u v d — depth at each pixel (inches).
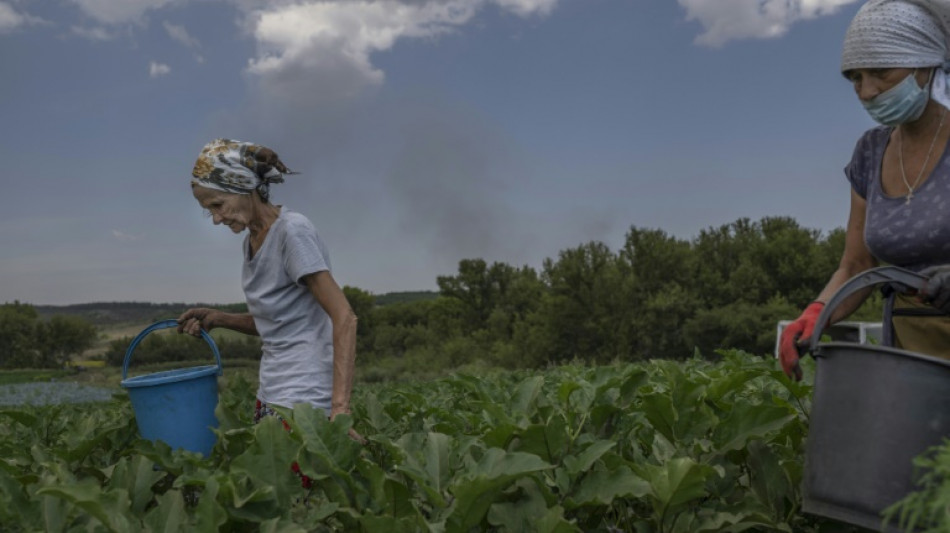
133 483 107.6
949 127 109.3
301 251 138.1
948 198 107.9
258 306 144.6
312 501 116.8
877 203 115.9
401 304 5036.9
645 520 106.7
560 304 2753.4
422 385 299.1
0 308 5669.3
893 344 115.3
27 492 110.2
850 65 108.0
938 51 104.5
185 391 143.8
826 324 108.0
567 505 102.3
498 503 100.3
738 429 117.0
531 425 110.3
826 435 97.4
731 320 2588.6
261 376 148.3
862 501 93.1
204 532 88.2
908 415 90.4
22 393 1011.3
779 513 116.2
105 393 1039.6
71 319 5634.8
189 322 155.8
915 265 113.3
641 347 2731.3
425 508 108.4
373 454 133.2
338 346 137.4
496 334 3472.0
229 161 136.6
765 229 3179.1
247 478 101.6
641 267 2834.6
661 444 123.5
